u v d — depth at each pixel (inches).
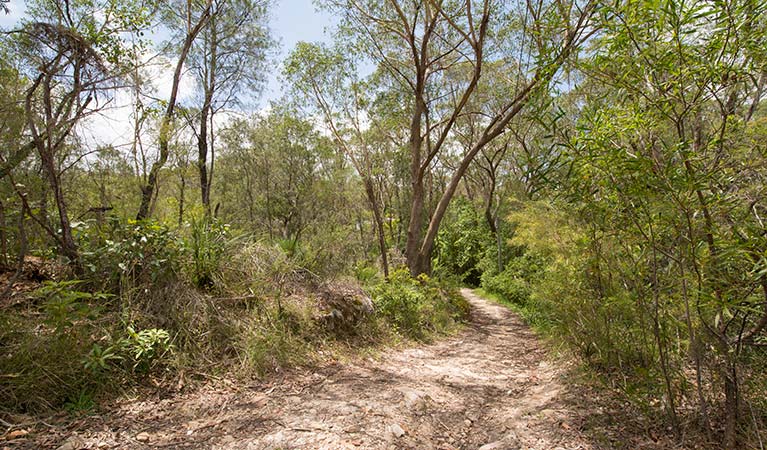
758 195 95.6
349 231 568.1
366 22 475.2
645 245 112.5
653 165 97.2
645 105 107.5
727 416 107.4
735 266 100.5
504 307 593.9
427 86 602.9
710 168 100.6
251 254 225.8
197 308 172.9
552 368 221.0
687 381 133.3
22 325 130.6
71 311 134.1
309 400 145.1
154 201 291.6
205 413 127.6
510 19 450.3
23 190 162.9
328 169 802.2
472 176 1144.8
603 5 103.6
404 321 306.2
